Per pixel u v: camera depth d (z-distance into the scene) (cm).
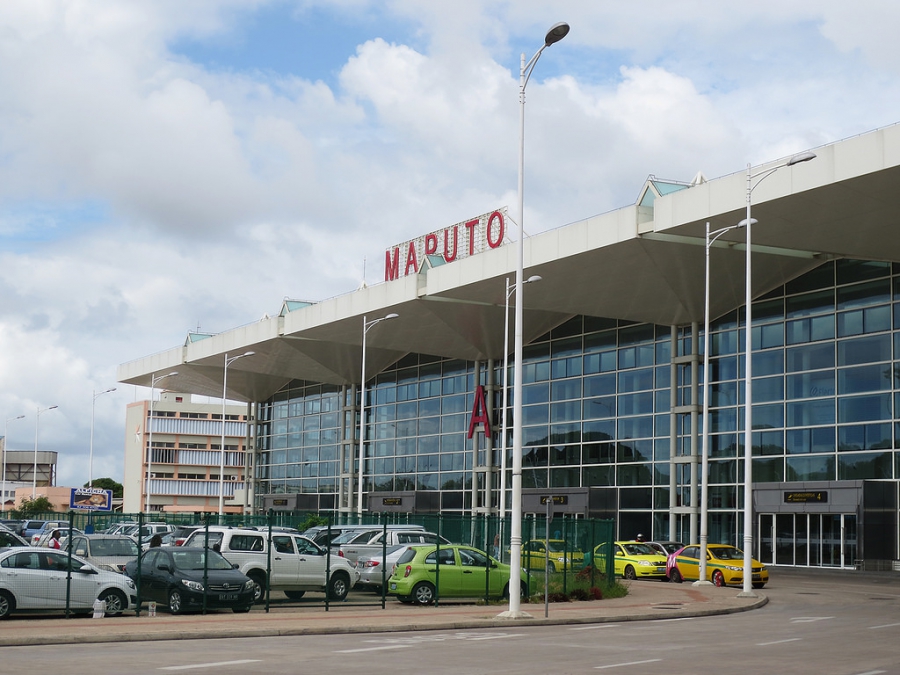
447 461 7362
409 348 7206
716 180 4369
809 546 5062
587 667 1542
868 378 4909
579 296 5581
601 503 6072
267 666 1521
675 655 1733
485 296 5916
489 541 3180
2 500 13912
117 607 2431
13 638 1877
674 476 5719
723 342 5606
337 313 6856
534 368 6712
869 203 4050
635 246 4869
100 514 3875
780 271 5212
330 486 8588
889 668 1553
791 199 4106
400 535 3359
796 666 1574
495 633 2183
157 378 9412
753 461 5394
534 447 6631
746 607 2980
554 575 3284
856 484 4819
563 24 2477
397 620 2361
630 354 6103
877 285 4922
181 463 14750
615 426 6131
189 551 2581
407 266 6644
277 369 8388
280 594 3070
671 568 4272
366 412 8244
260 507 9419
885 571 4706
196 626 2156
